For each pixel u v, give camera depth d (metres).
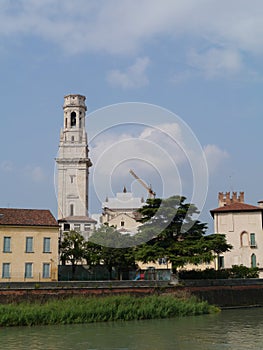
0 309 42.16
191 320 46.22
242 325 43.25
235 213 80.12
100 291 49.62
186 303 50.53
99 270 67.75
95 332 39.31
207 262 59.34
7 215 60.88
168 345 34.53
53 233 60.84
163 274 58.34
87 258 67.50
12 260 58.59
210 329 41.06
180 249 57.56
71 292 48.28
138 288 51.59
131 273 67.38
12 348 33.34
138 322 44.66
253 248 78.38
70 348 33.50
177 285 54.16
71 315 43.53
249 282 59.62
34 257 59.53
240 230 79.44
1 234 58.69
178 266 56.97
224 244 60.84
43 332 39.16
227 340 36.28
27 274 58.94
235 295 58.00
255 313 52.25
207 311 51.78
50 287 47.53
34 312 42.53
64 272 66.81
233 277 66.12
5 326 41.44
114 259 65.38
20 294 46.12
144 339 36.56
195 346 34.16
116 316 45.38
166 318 47.34
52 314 43.00
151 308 47.16
